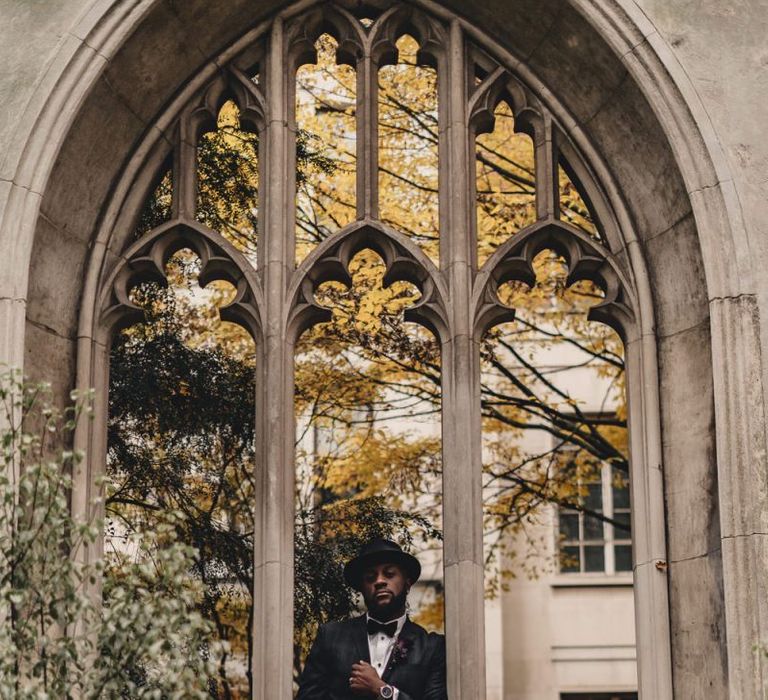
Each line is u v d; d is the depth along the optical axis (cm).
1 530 881
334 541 1341
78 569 840
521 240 1060
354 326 1433
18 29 1034
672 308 1030
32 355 1006
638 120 1041
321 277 1058
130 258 1056
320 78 1483
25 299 989
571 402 1538
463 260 1051
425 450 1528
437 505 1578
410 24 1109
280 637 980
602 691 2431
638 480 1013
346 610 1316
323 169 1396
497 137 1501
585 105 1074
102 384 1033
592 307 1045
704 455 991
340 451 1653
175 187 1074
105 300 1047
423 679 974
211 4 1062
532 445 2325
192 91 1088
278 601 985
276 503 1002
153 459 1280
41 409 991
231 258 1055
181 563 822
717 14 1037
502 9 1080
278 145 1076
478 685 973
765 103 1019
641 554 1002
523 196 1461
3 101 1019
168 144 1083
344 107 1471
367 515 1374
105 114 1048
